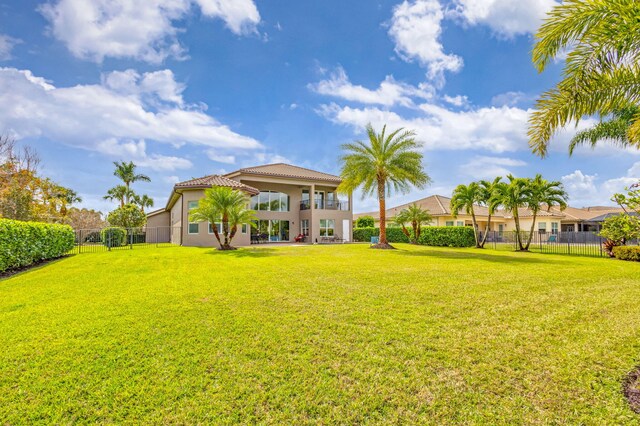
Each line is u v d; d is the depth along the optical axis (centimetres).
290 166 3375
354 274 952
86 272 1024
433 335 442
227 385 314
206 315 532
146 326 477
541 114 510
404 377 330
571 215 4119
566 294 695
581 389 309
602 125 1284
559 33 459
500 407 281
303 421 263
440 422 262
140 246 2312
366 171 2053
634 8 374
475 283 812
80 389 306
